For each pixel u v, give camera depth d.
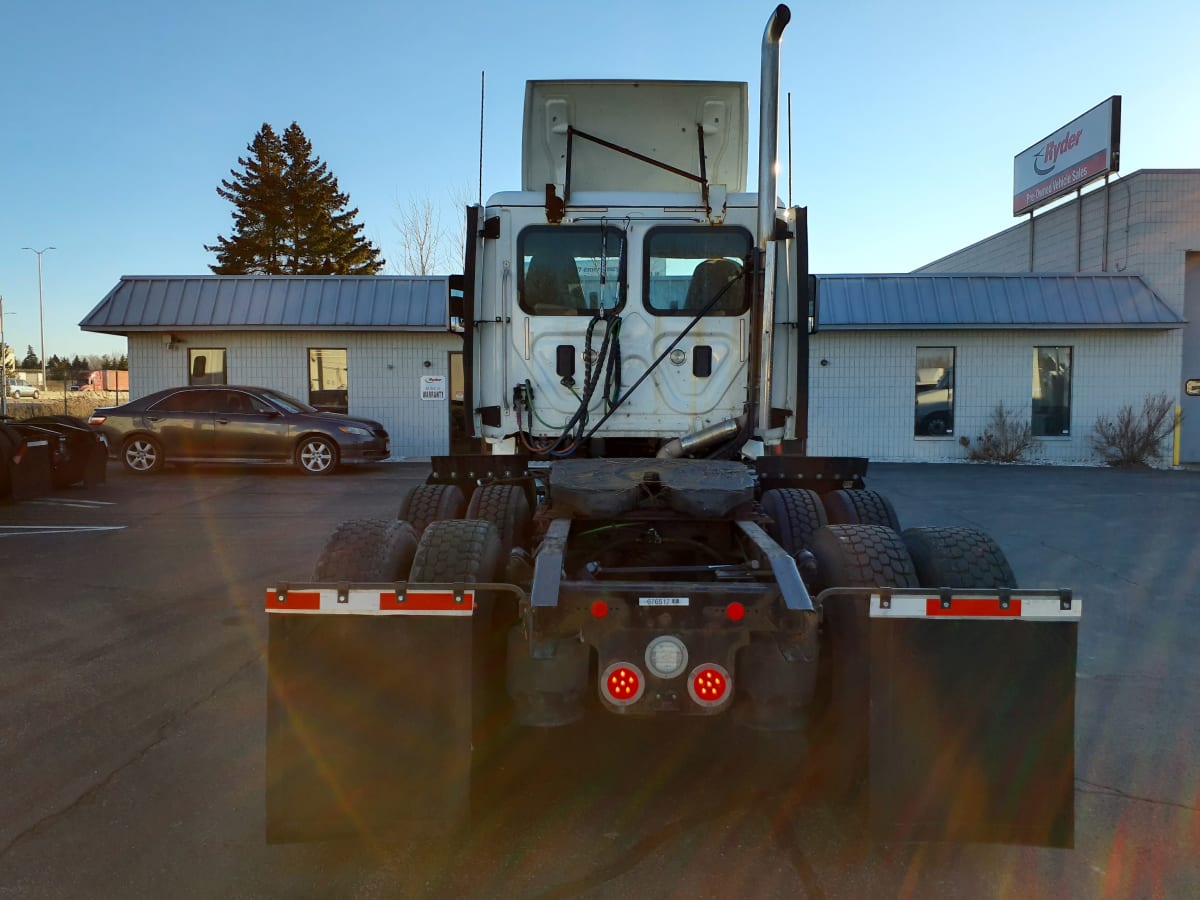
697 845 3.04
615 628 2.80
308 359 18.72
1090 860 2.95
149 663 4.96
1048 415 18.47
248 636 5.48
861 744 2.88
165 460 15.20
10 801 3.34
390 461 17.84
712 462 4.33
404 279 18.67
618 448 5.06
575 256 4.96
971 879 2.83
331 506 11.38
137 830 3.13
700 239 4.95
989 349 18.28
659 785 3.48
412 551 3.39
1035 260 22.27
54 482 12.92
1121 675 4.81
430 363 18.64
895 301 18.03
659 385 4.95
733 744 3.83
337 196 46.69
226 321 18.05
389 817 2.73
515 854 2.98
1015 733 2.71
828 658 3.24
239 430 15.01
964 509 11.18
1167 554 8.14
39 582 6.95
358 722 2.72
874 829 2.75
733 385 4.95
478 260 4.98
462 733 2.73
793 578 2.84
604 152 5.59
